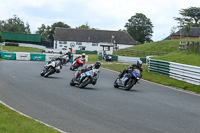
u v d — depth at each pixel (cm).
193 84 1841
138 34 11662
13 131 591
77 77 1448
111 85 1667
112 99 1163
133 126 758
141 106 1056
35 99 1037
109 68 2972
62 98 1095
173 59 2991
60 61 1742
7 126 615
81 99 1105
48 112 852
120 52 6275
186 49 3478
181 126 796
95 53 8338
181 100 1303
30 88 1280
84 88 1441
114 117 845
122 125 761
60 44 10375
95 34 10494
